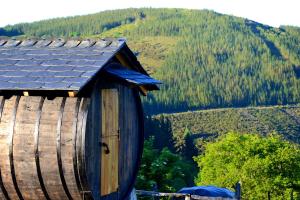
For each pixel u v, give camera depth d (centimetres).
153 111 17700
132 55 1055
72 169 870
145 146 2819
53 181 884
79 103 877
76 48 987
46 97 886
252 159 5856
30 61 934
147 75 1095
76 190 889
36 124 873
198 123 14950
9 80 855
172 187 2738
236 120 15550
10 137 877
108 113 991
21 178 890
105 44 988
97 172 949
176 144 7306
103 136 970
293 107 17762
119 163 1050
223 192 1856
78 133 864
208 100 18750
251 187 5800
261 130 14738
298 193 5794
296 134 14650
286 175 5794
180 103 18450
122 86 1059
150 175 2756
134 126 1125
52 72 877
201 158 6456
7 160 883
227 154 6131
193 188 1872
